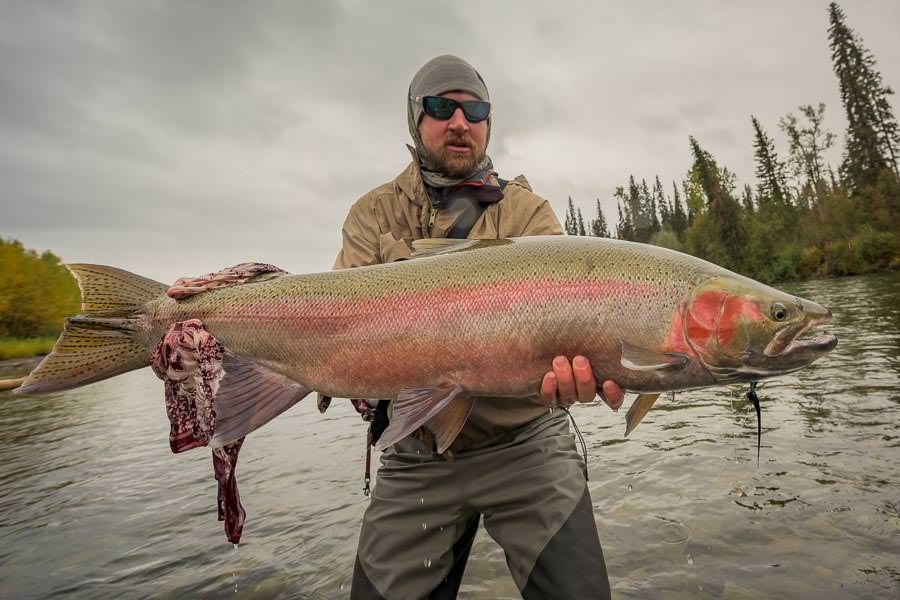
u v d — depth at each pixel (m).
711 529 1.22
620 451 1.88
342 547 1.37
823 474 1.45
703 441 1.87
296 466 2.16
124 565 1.39
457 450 0.96
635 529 1.27
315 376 0.93
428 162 1.15
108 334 0.94
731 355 0.83
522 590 0.92
